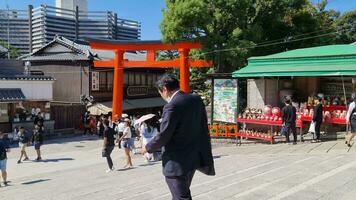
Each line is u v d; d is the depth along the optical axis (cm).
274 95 1908
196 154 396
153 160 1639
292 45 2745
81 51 3728
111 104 3766
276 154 1258
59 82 3809
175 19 2367
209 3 2502
